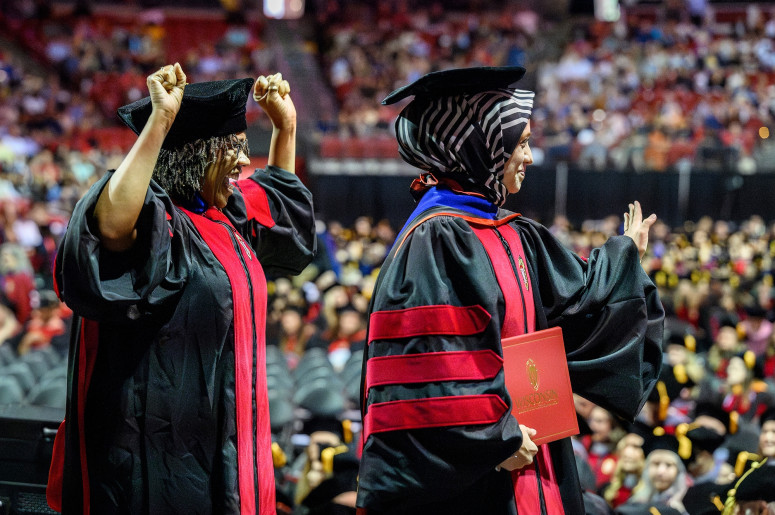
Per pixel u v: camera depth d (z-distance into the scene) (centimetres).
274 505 250
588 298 268
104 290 216
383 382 241
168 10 2820
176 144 245
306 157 1955
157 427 229
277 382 677
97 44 2542
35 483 324
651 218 288
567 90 2336
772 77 2488
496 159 259
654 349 274
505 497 248
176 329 231
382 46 2705
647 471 492
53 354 814
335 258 1494
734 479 404
